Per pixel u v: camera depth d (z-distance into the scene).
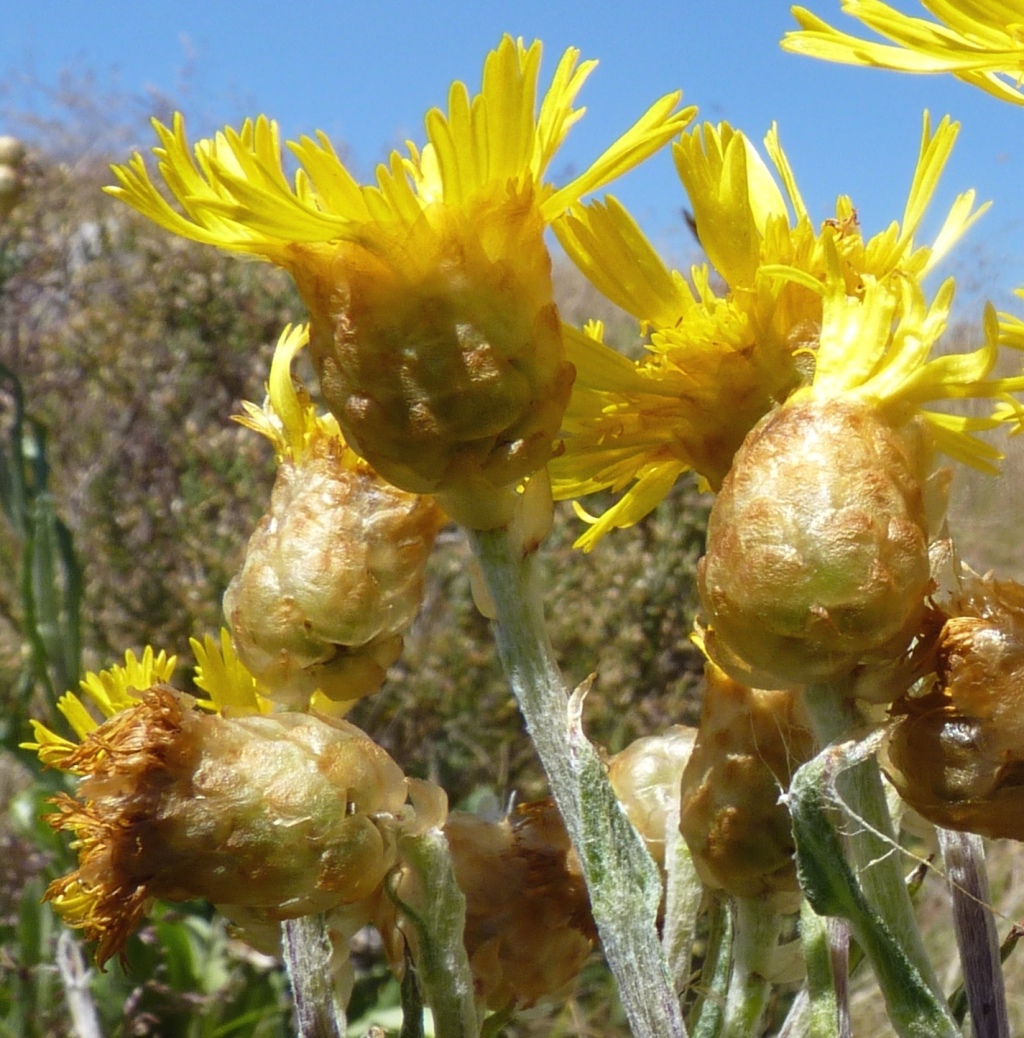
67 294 0.42
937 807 0.07
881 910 0.07
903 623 0.07
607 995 0.24
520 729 0.32
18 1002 0.23
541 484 0.08
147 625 0.32
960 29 0.08
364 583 0.09
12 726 0.26
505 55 0.08
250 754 0.08
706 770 0.09
